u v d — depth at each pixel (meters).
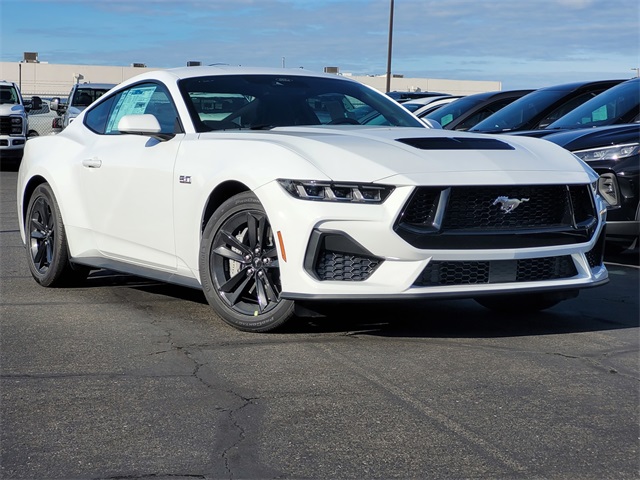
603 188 6.89
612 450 3.12
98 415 3.41
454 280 4.31
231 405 3.53
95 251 5.71
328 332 4.69
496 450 3.11
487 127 10.47
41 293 5.82
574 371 4.06
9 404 3.53
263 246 4.54
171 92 5.42
